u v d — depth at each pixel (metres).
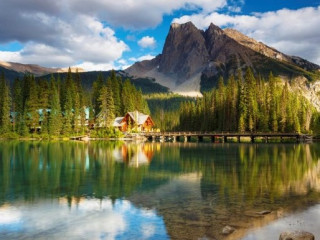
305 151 62.50
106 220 18.69
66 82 125.94
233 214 19.44
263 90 116.62
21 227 17.70
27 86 119.06
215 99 124.69
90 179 31.73
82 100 126.00
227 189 26.73
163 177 32.78
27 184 29.25
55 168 39.34
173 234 16.31
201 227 17.23
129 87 142.00
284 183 29.38
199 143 93.00
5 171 36.91
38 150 63.22
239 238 15.64
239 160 47.50
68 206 21.77
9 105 104.81
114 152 60.50
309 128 120.38
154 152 61.22
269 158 50.09
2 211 20.62
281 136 96.94
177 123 177.75
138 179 31.72
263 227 17.12
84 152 59.97
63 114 112.12
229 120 112.88
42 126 103.88
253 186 28.03
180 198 23.62
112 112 114.12
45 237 16.30
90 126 122.69
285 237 14.10
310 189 26.69
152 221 18.34
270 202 22.33
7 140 96.50
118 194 25.12
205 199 23.28
